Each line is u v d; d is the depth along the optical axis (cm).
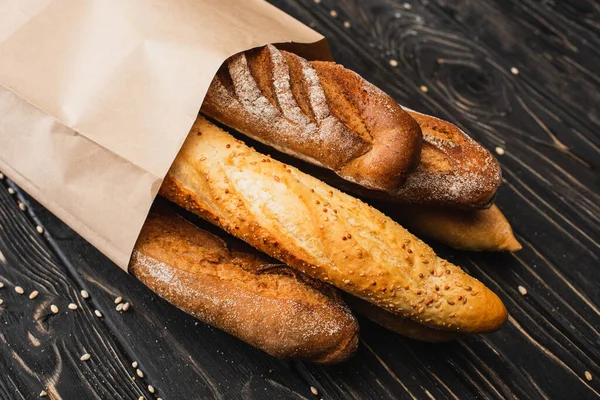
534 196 89
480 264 83
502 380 78
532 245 85
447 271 72
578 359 80
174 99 71
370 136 72
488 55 98
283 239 71
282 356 72
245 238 72
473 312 72
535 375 78
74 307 78
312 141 72
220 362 76
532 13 102
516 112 94
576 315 82
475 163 75
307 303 71
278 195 71
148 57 72
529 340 80
